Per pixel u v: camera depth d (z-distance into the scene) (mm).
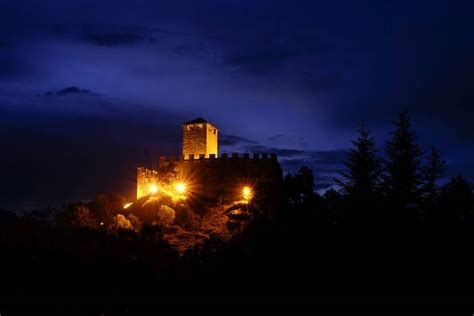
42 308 28266
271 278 33188
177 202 80250
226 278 33125
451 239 37875
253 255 34969
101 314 28312
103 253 35656
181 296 31109
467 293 32500
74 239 37938
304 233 36844
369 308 30188
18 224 37594
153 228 52156
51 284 30547
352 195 42781
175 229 72000
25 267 31688
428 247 36844
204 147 90500
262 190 75250
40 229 38500
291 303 30672
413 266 35062
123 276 32406
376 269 34406
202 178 85000
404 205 42719
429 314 29328
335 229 37906
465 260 35594
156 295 30891
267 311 29594
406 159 45594
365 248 36094
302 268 34000
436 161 50000
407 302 31094
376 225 38844
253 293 31938
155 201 80812
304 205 40750
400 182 44875
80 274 31688
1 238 36406
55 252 34188
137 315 28578
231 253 34938
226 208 77438
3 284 29844
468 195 45875
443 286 33438
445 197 44250
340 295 32094
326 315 29203
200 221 74375
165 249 45312
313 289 32531
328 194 45250
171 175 85125
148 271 34156
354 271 34062
